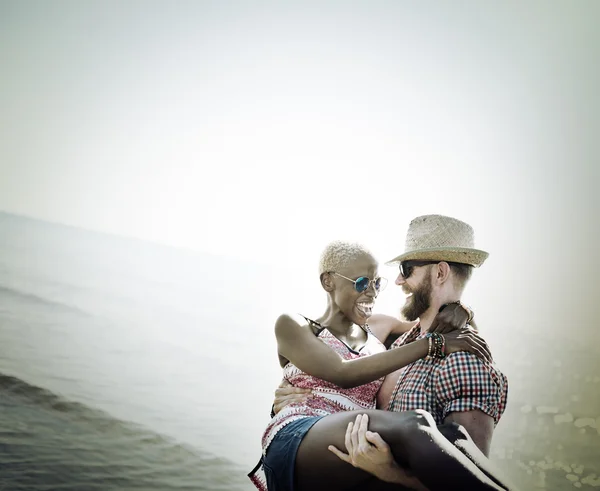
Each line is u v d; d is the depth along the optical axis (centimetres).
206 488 575
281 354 231
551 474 589
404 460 188
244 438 666
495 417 207
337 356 221
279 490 212
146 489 560
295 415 217
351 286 233
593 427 646
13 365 783
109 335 875
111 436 640
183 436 654
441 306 227
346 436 195
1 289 895
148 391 757
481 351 208
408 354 211
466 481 176
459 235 229
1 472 550
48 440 617
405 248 237
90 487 555
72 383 752
